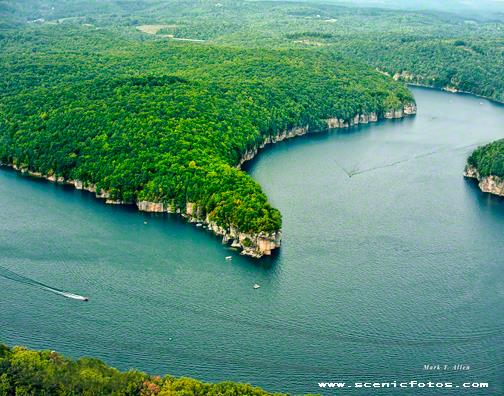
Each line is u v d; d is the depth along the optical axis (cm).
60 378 16050
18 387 15538
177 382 16338
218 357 19050
